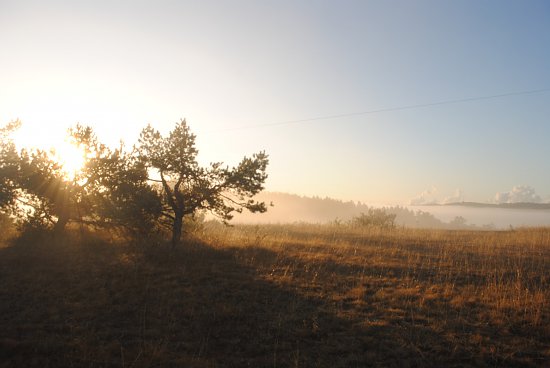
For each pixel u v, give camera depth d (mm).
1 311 7906
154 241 13391
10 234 14922
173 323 7297
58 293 8867
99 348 6246
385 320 7352
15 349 6207
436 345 6340
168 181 13477
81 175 13461
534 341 6477
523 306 7891
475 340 6469
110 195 13312
